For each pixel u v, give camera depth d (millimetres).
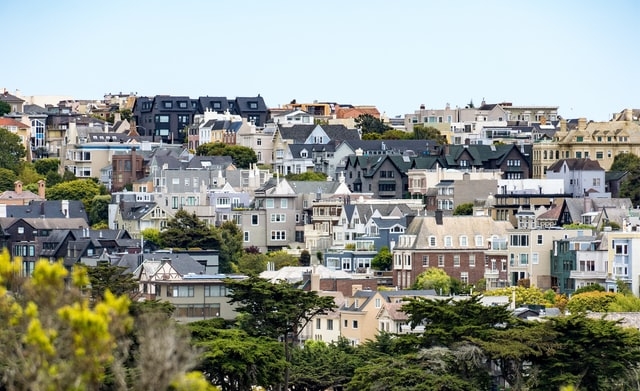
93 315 172625
